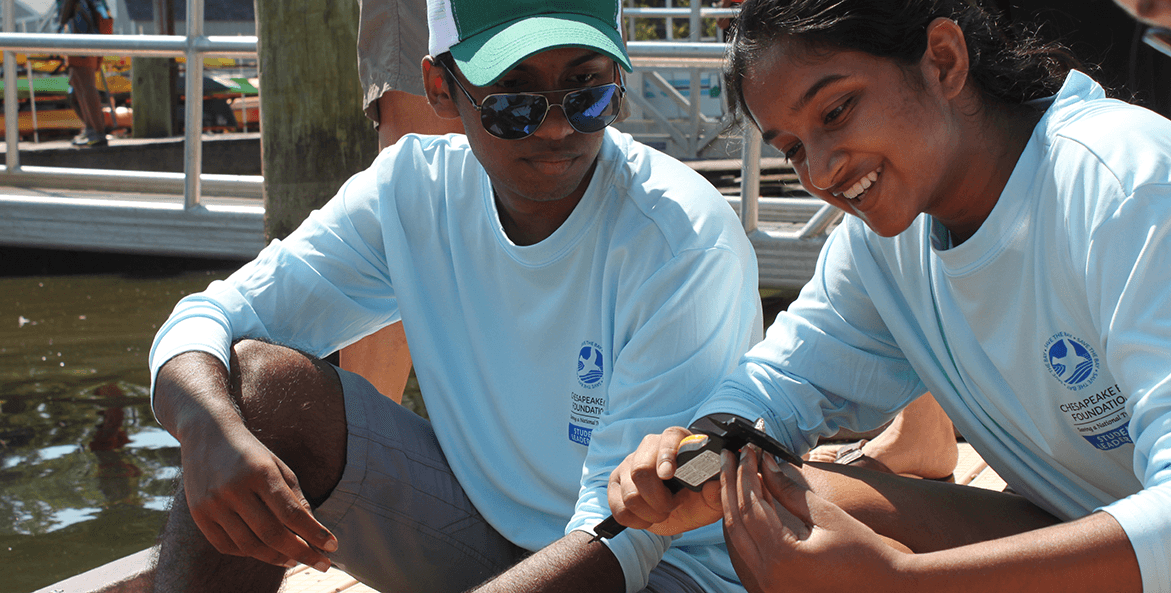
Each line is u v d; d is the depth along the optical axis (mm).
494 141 1497
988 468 2406
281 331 1777
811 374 1515
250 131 13531
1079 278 1181
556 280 1570
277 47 3283
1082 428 1263
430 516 1604
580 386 1561
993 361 1317
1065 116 1228
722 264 1503
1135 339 1100
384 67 2598
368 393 1624
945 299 1353
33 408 3689
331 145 3316
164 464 3191
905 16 1175
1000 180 1266
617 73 1544
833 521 1093
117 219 5324
